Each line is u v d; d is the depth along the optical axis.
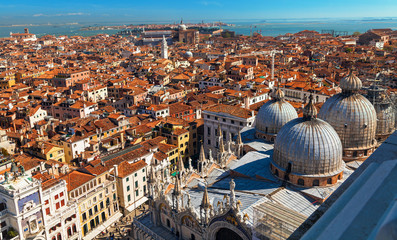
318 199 64.69
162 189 75.75
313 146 65.69
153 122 146.12
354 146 82.88
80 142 127.81
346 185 15.39
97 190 95.38
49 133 146.12
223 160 91.75
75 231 89.06
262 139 97.81
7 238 74.88
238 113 126.69
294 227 45.06
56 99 192.38
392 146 15.95
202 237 63.59
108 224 97.56
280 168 70.00
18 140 139.12
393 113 93.12
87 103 183.00
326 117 84.88
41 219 80.06
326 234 7.66
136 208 106.69
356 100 82.44
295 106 140.38
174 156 128.25
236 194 69.06
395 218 5.73
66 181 91.44
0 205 77.12
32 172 99.19
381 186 8.00
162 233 72.69
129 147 116.25
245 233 54.03
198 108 174.38
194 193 75.88
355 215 7.56
